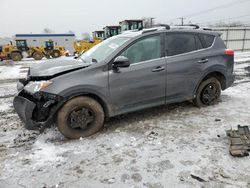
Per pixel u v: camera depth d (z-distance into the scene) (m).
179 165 2.82
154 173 2.68
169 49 4.21
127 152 3.17
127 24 20.44
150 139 3.52
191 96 4.61
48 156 3.12
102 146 3.36
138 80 3.88
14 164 2.96
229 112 4.56
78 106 3.54
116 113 3.89
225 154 3.02
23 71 13.19
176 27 4.41
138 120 4.30
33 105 3.37
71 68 3.60
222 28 27.47
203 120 4.20
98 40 22.44
